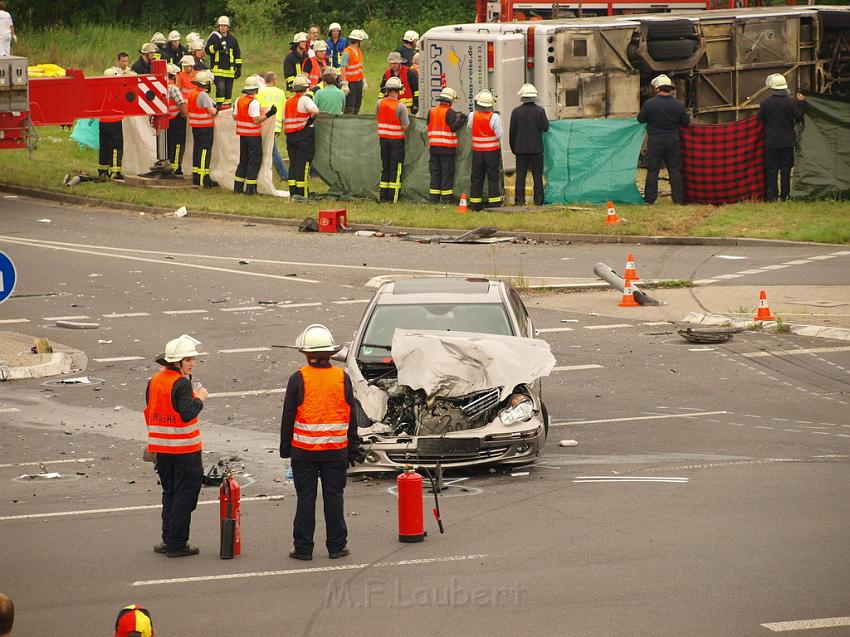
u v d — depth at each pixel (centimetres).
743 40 10106
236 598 2811
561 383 5056
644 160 10056
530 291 6750
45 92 8431
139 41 16862
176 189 9844
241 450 4284
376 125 9256
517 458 3897
